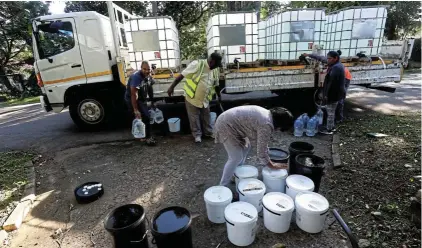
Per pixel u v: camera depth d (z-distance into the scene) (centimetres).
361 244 185
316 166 232
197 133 407
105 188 288
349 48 482
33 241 212
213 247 193
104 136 465
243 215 187
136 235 171
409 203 224
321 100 468
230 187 269
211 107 587
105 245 203
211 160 343
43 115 715
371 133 388
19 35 1324
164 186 285
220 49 455
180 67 533
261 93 763
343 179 273
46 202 269
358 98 659
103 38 443
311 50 455
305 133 429
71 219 238
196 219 226
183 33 1168
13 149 427
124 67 441
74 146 423
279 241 194
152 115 441
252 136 222
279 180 230
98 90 479
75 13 434
